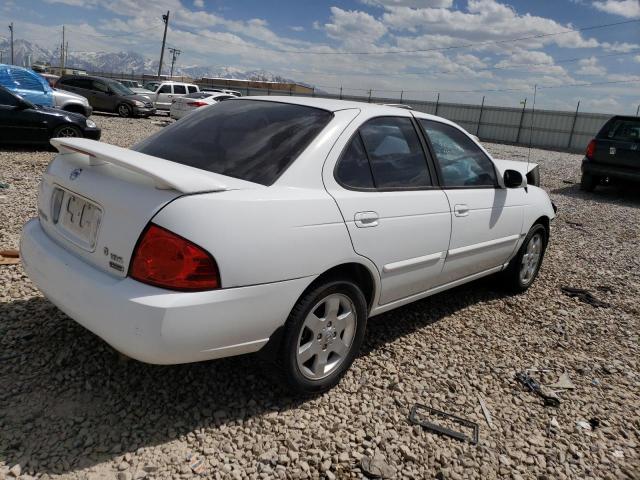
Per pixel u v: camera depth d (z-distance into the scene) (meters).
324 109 3.23
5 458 2.30
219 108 3.56
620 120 12.22
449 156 3.92
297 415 2.85
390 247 3.18
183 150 3.09
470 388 3.34
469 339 4.05
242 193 2.51
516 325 4.44
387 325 4.12
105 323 2.35
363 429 2.80
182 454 2.46
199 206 2.32
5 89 10.70
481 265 4.32
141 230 2.32
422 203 3.45
